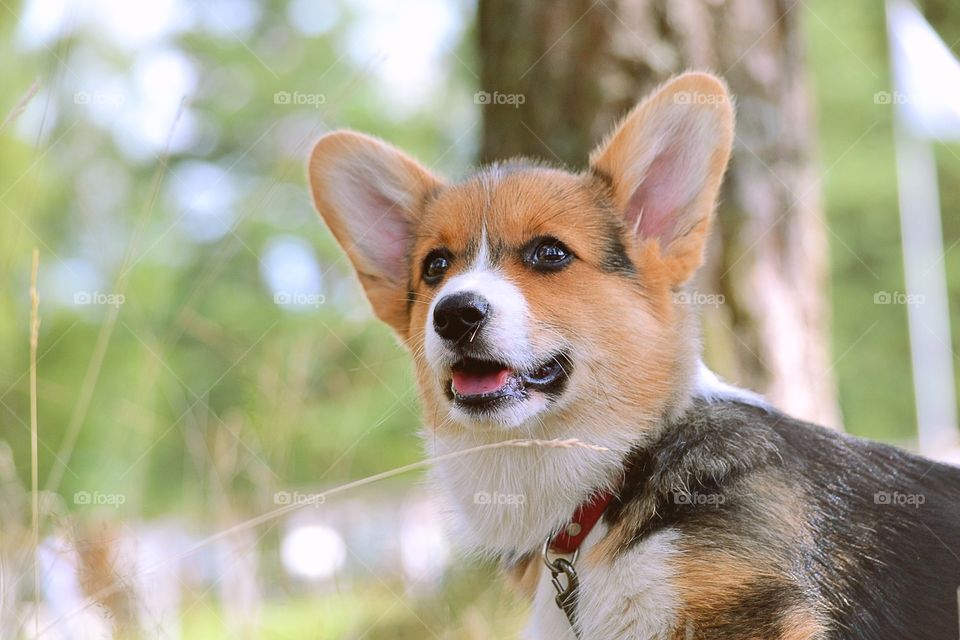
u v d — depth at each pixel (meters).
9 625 3.42
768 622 3.06
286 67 14.35
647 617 3.22
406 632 5.06
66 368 8.70
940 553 3.24
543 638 3.56
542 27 5.30
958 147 11.17
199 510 5.22
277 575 5.23
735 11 5.34
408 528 6.09
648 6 5.20
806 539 3.17
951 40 12.31
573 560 3.49
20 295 9.04
